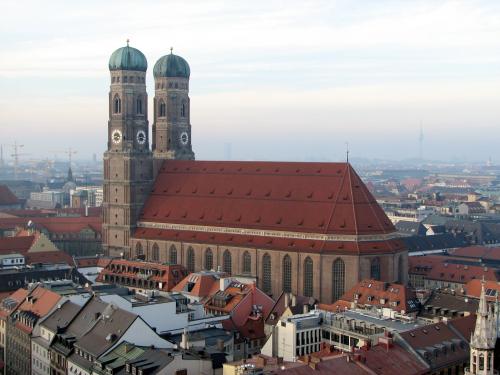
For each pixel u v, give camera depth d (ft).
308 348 533.55
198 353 471.21
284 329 533.55
